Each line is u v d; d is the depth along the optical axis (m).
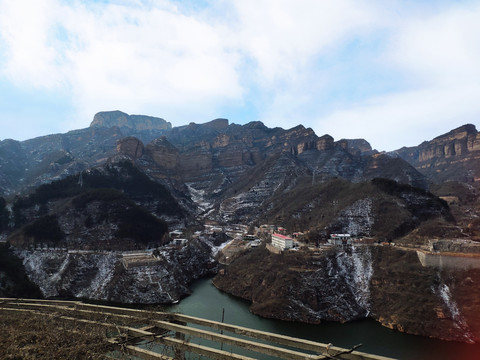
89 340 33.56
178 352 33.34
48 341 33.28
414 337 85.75
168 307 110.75
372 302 103.81
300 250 124.50
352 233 138.88
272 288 111.25
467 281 93.00
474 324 84.25
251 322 96.56
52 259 134.88
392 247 117.06
